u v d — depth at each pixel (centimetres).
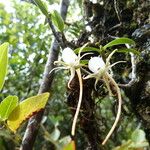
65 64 25
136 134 28
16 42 97
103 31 42
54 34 35
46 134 44
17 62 95
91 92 34
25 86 95
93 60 25
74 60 25
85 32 40
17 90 97
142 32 38
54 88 92
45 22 43
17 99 21
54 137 47
